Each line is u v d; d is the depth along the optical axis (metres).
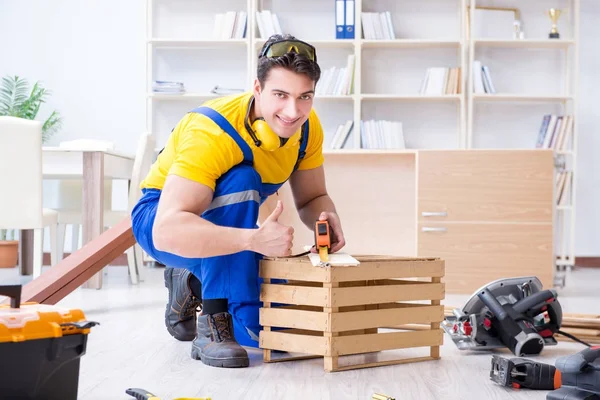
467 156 3.84
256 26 5.60
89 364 1.79
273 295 1.77
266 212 2.72
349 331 1.86
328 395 1.46
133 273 4.15
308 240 4.25
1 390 1.06
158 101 5.82
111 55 5.91
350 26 5.47
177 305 2.11
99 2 5.91
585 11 5.89
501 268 3.82
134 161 4.44
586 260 5.86
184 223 1.61
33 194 3.53
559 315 2.00
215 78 5.87
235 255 1.76
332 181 4.36
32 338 1.08
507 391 1.51
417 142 5.78
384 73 5.79
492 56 5.81
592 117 5.90
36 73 5.91
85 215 3.77
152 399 1.34
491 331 1.96
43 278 2.50
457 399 1.44
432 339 1.85
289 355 1.90
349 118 5.81
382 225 4.34
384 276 1.75
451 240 3.84
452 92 5.47
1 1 5.91
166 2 5.88
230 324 1.81
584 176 5.89
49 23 5.91
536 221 3.80
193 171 1.65
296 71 1.58
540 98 5.58
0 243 5.42
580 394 1.26
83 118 5.91
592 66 5.89
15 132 3.48
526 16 5.83
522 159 3.81
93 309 2.97
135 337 2.23
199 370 1.71
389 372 1.70
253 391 1.50
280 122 1.64
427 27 5.80
